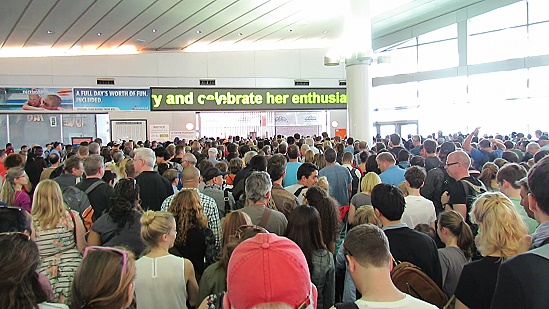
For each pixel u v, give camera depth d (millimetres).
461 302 2262
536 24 15672
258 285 1183
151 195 4477
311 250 2744
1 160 7656
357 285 1810
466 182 3951
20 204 4289
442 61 18453
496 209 2207
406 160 6227
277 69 18375
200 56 17734
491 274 2172
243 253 1261
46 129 15992
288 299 1195
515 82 16312
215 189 4746
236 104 14570
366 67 11336
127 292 1620
